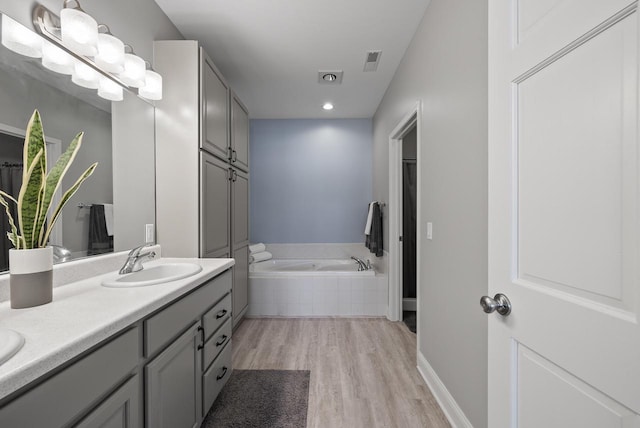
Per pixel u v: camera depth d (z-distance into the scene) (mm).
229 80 3082
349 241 4355
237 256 2789
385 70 2869
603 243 569
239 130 2834
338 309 3283
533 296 736
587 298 603
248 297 3186
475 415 1374
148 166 1913
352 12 2043
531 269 755
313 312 3287
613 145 550
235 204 2721
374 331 2865
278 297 3291
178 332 1234
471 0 1401
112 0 1621
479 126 1336
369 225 3695
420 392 1890
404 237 3609
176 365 1217
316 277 3289
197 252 1974
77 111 1395
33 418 633
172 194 1975
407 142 3701
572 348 630
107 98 1578
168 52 1967
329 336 2748
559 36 659
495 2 879
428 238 1996
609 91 556
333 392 1882
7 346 650
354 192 4344
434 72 1873
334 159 4344
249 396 1841
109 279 1365
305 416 1662
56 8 1310
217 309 1647
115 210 1629
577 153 623
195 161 1974
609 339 553
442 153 1758
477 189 1357
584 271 608
